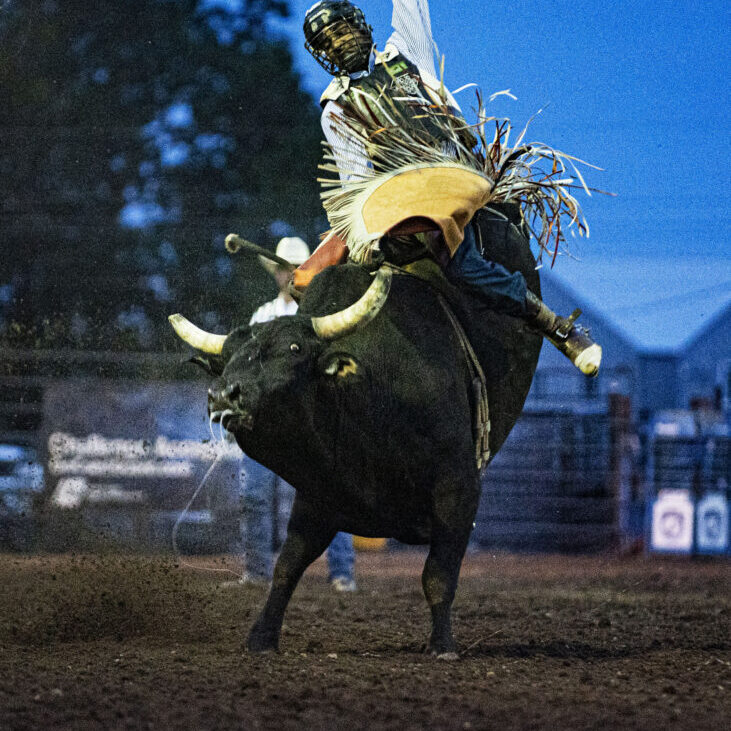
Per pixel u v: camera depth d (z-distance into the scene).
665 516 47.97
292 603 26.34
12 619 20.36
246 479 29.08
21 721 12.17
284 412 14.73
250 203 77.94
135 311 70.31
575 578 37.84
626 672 16.23
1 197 74.88
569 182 18.52
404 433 15.77
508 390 17.86
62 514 42.00
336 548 30.05
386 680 14.68
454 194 16.61
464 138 17.72
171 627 19.83
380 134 17.19
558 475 49.44
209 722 12.23
